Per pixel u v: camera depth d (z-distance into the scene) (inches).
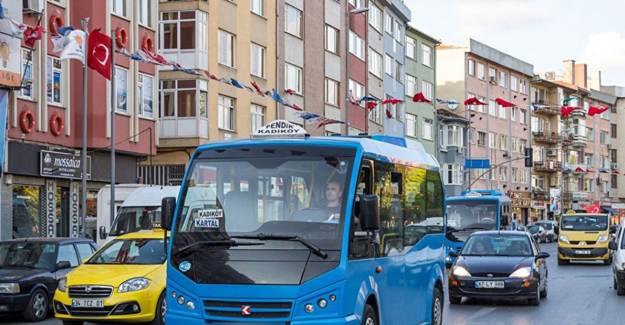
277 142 426.6
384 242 457.1
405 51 2812.5
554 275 1245.1
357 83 2351.1
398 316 480.4
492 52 3499.0
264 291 401.7
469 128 3110.2
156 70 1459.2
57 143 1253.1
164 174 1630.2
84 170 1109.7
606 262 1557.6
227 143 432.8
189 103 1588.3
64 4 1263.5
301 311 398.3
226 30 1695.4
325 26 2153.1
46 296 721.0
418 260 526.9
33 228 1216.8
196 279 411.5
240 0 1752.0
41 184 1231.5
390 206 471.2
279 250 404.8
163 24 1596.9
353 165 416.8
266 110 1856.5
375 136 522.0
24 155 1178.0
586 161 4402.1
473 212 1408.7
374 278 437.1
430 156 590.9
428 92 3004.4
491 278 784.9
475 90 3390.7
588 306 794.2
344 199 410.3
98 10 1298.0
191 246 414.3
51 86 1245.1
